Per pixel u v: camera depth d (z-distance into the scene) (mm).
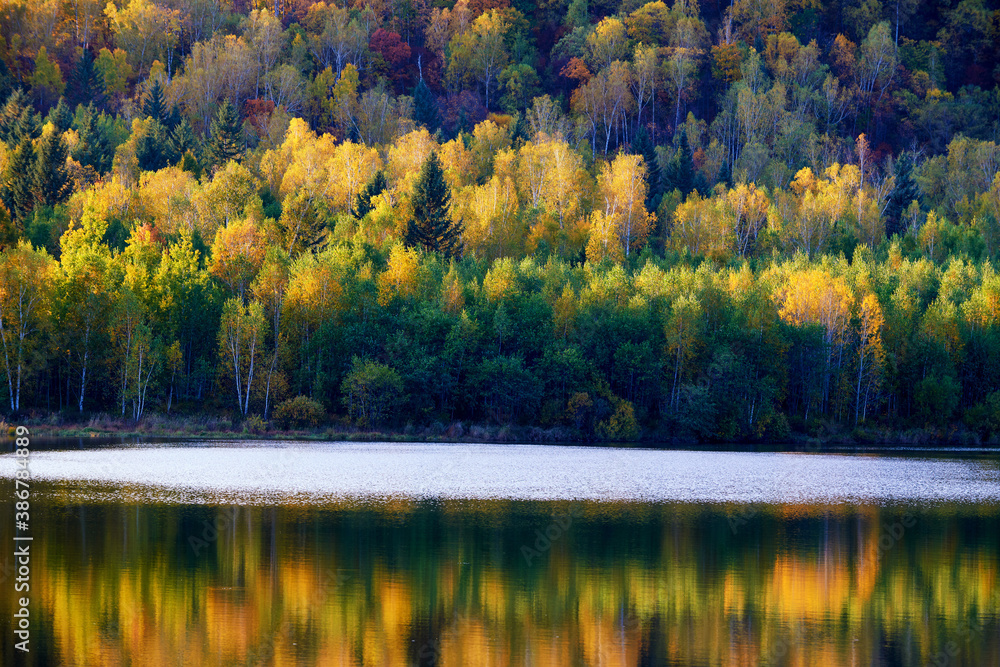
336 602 39312
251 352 126125
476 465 91438
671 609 39500
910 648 34812
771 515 62781
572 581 43562
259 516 57875
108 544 48594
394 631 35781
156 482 72125
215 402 130875
